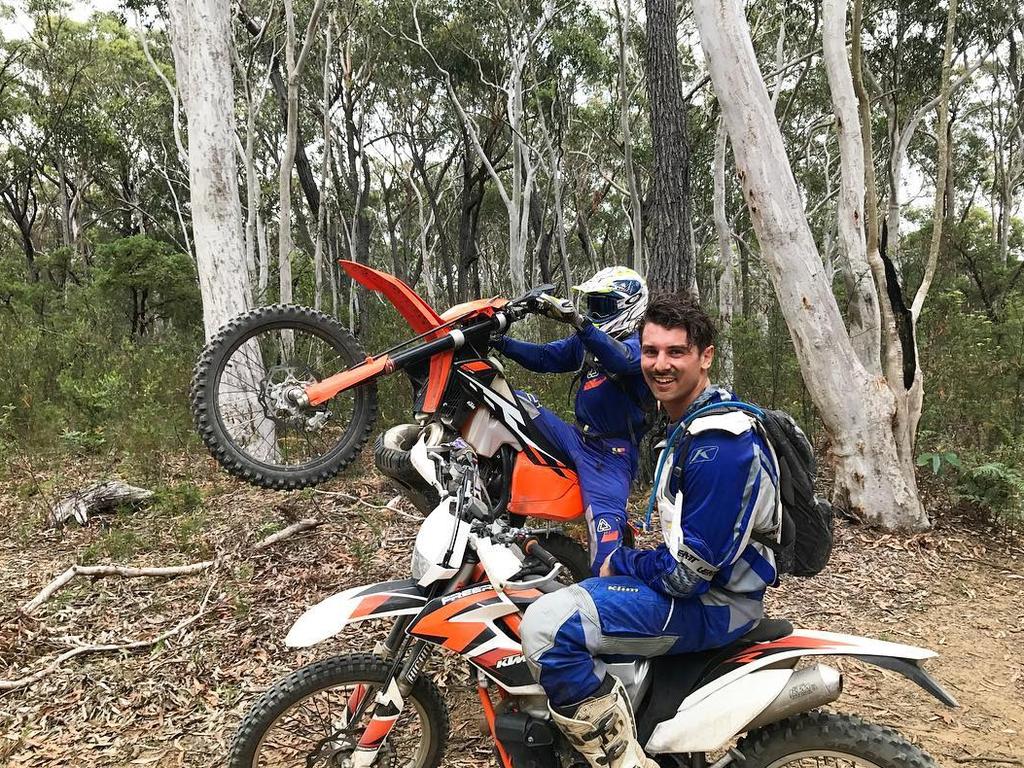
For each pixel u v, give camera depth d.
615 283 3.88
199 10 7.58
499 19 21.03
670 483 2.21
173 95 16.33
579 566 4.00
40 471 7.85
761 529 2.17
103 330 15.18
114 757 3.22
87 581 4.89
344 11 19.09
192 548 5.43
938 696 2.08
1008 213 24.72
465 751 3.21
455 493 2.58
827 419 6.35
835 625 4.62
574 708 2.20
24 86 26.95
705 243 31.58
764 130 5.96
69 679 3.78
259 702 2.53
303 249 29.02
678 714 2.23
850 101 6.42
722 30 5.85
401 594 2.52
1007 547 5.99
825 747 2.17
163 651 4.03
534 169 22.27
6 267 24.14
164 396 9.44
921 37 18.95
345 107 22.39
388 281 3.73
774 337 8.89
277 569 5.04
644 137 24.08
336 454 4.06
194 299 18.72
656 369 2.29
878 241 6.43
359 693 2.72
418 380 3.96
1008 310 11.06
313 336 4.33
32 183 32.03
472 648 2.37
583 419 3.77
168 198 30.28
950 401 7.92
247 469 3.88
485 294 37.09
